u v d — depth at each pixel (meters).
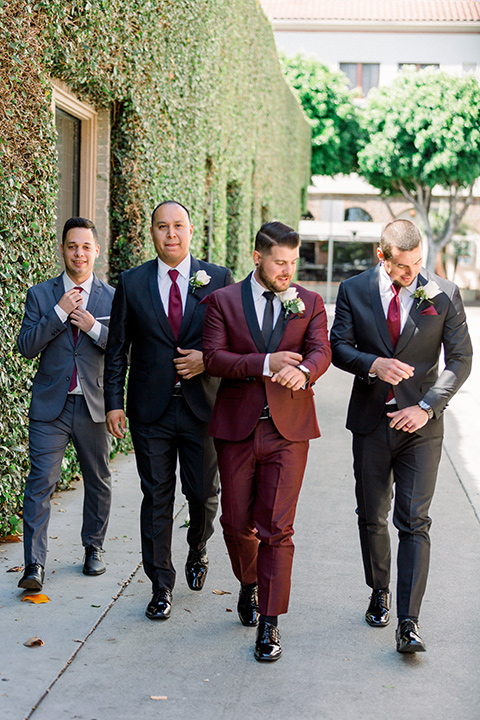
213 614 3.90
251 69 13.92
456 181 33.47
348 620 3.87
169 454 3.91
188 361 3.79
